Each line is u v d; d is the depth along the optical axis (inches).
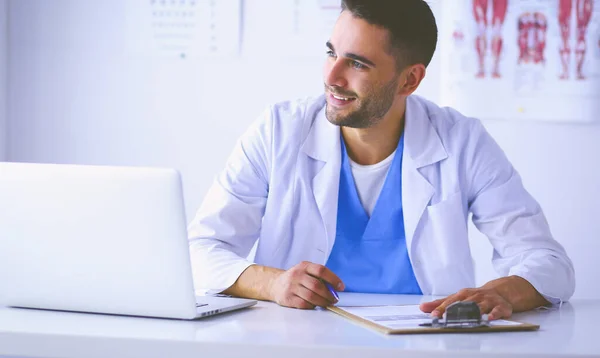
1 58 110.0
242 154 71.6
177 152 111.3
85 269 47.1
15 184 47.2
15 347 42.1
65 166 46.4
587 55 106.0
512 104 106.8
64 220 46.6
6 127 112.3
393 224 70.9
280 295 55.1
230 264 61.4
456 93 107.3
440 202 69.7
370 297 64.0
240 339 40.8
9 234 48.0
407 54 65.9
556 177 107.7
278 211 70.7
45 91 112.3
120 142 111.9
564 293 60.4
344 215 71.2
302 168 70.6
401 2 64.7
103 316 48.1
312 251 71.6
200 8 109.3
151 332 42.5
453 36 106.8
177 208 44.8
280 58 108.9
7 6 111.4
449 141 70.9
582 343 41.7
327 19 107.8
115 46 111.0
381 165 71.0
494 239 69.6
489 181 70.2
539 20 106.0
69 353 41.5
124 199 45.3
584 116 106.3
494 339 42.6
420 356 38.8
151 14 110.0
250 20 109.0
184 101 110.7
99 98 111.7
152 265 45.8
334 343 40.1
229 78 109.9
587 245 108.0
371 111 65.0
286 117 72.2
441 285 70.4
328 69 64.1
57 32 111.6
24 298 49.4
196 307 47.1
